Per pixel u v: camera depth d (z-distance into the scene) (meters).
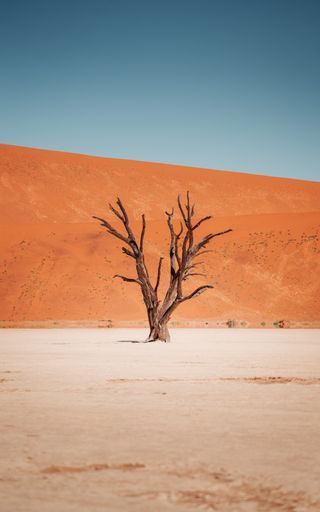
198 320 79.56
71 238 96.19
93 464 7.20
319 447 8.16
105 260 90.38
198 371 19.25
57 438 8.72
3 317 78.31
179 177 150.38
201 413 10.95
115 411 11.16
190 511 5.49
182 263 38.44
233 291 87.06
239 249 95.06
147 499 5.84
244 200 146.38
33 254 90.94
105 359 24.31
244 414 10.84
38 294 82.44
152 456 7.61
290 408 11.55
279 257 92.69
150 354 27.25
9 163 137.00
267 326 73.56
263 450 7.96
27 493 6.03
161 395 13.43
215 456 7.62
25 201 127.44
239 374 18.33
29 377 17.41
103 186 140.25
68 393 13.77
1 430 9.32
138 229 99.81
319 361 23.38
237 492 6.09
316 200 151.88
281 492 6.09
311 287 87.19
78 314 79.12
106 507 5.59
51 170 139.25
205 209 140.75
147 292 38.81
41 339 41.94
